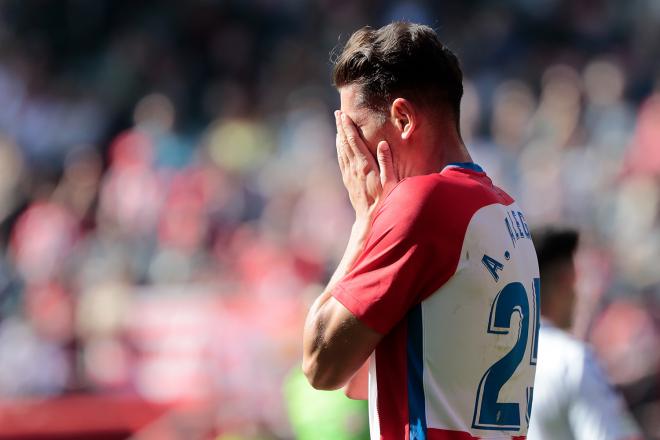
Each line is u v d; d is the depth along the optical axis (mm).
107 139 49625
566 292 14758
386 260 9547
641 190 39500
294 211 39812
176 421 28250
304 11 57969
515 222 10172
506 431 9867
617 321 31047
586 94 47844
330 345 9625
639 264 35562
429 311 9594
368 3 57469
